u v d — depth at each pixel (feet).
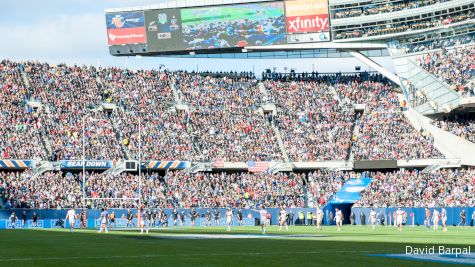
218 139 366.22
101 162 335.06
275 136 371.97
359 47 396.57
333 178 345.92
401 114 380.17
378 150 358.02
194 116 378.32
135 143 351.05
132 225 301.02
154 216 306.14
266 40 399.03
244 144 364.79
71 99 366.43
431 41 383.04
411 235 202.18
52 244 150.71
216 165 352.69
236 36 400.26
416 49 385.91
